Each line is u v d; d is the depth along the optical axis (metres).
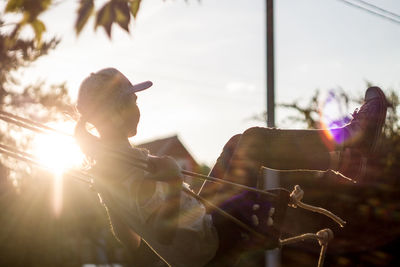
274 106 11.89
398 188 13.55
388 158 14.05
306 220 10.98
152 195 3.12
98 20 2.99
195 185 4.27
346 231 12.89
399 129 15.25
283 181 11.30
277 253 12.86
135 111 3.21
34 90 17.20
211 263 3.41
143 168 2.99
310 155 3.45
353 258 12.89
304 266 12.88
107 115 3.14
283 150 3.43
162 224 3.09
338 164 3.52
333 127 3.62
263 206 3.37
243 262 13.80
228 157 3.62
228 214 3.20
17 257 19.95
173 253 3.34
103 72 3.18
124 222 3.31
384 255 13.34
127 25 3.01
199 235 3.30
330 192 12.08
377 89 3.71
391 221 13.40
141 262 3.86
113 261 21.64
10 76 16.20
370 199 13.27
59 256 20.81
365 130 3.60
